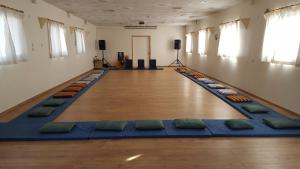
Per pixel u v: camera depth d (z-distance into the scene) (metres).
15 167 2.46
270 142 3.09
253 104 4.86
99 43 13.41
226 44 7.38
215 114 4.28
